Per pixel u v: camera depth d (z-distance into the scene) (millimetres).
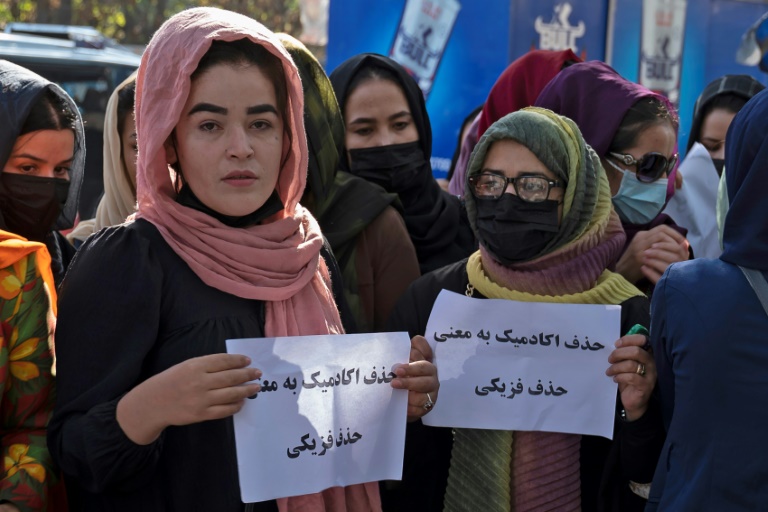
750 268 1920
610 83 2912
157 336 1914
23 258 2018
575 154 2330
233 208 1942
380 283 2814
